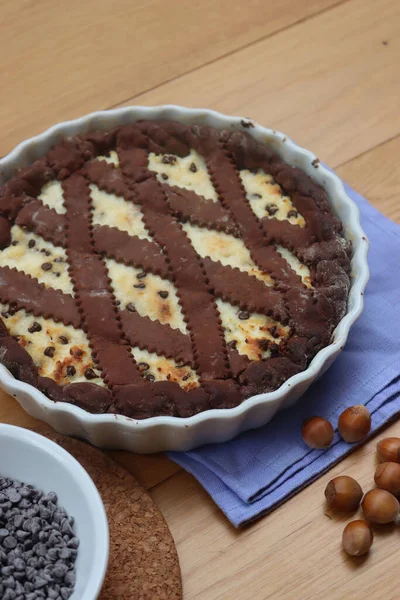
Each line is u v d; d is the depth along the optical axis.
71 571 0.78
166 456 0.87
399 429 0.89
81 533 0.78
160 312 0.88
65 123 0.97
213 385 0.84
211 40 1.13
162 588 0.81
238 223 0.92
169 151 0.97
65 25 1.14
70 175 0.95
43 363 0.86
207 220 0.92
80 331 0.87
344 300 0.89
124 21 1.14
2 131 1.05
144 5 1.15
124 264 0.90
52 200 0.94
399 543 0.83
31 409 0.85
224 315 0.88
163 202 0.93
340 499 0.84
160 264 0.90
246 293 0.88
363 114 1.07
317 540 0.84
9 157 0.95
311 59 1.11
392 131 1.06
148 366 0.85
